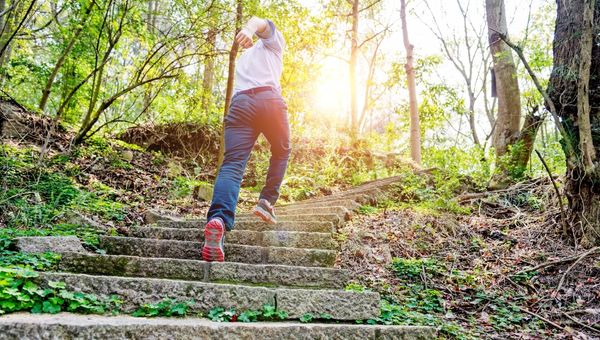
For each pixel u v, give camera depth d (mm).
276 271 2826
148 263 2727
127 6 6949
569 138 4824
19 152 6090
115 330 1834
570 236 4777
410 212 5777
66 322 1842
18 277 2248
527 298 3832
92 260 2695
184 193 6906
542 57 6223
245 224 4195
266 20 2967
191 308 2318
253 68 2920
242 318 2275
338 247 4383
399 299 3578
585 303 3699
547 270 4254
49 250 3170
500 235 5180
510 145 7590
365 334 2189
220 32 7219
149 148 9227
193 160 9023
